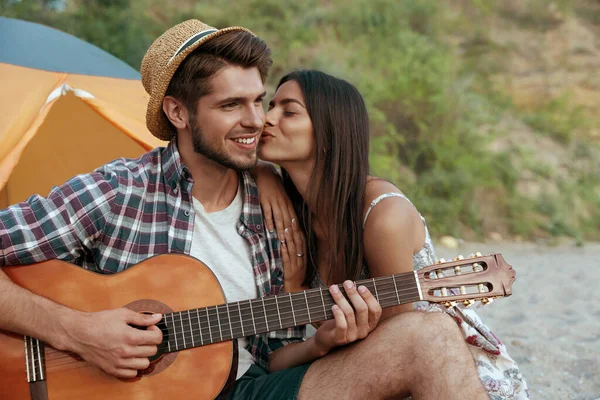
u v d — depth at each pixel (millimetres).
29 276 2244
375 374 2094
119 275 2279
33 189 4367
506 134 10922
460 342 2037
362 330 2154
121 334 2123
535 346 4297
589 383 3701
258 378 2352
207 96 2301
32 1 9258
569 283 6473
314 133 2457
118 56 9266
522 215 9594
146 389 2199
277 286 2570
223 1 11391
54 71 4117
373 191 2432
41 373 2180
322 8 11875
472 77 12039
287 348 2449
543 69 12820
